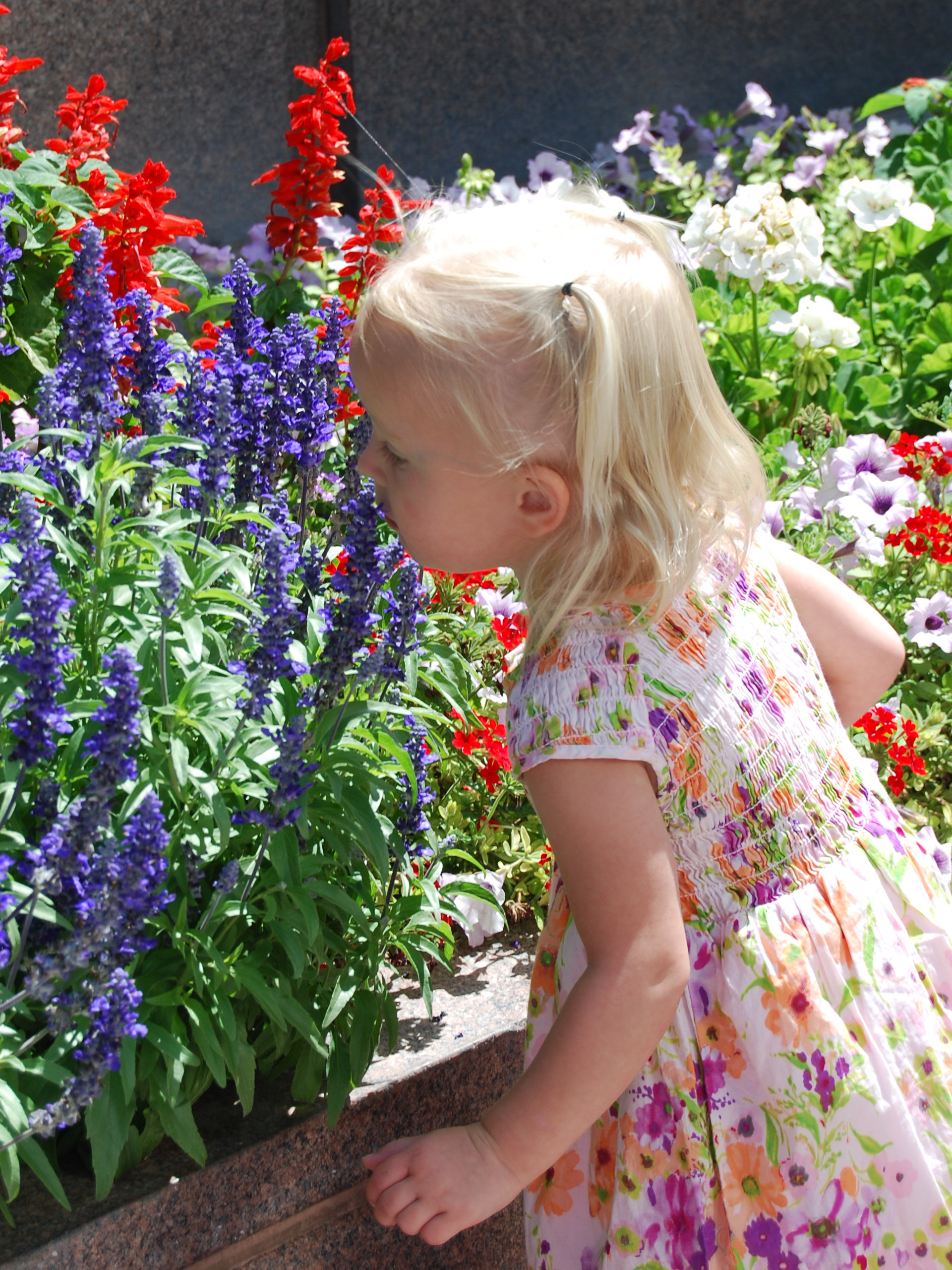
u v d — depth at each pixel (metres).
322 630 1.70
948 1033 1.46
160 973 1.49
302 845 1.64
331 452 2.52
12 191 2.87
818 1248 1.37
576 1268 1.50
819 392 4.08
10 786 1.32
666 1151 1.41
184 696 1.38
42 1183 1.52
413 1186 1.34
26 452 1.99
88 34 4.55
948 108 5.30
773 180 5.82
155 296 2.86
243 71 5.09
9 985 1.28
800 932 1.41
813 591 1.67
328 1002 1.72
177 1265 1.54
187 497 1.79
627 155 6.46
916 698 2.98
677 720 1.38
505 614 2.69
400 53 5.78
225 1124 1.64
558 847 1.35
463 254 1.32
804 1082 1.37
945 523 3.03
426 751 1.82
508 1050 1.92
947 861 2.30
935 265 4.69
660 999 1.30
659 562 1.35
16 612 1.30
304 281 4.34
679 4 6.48
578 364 1.27
